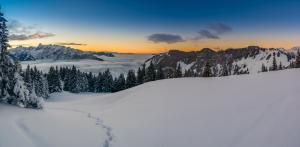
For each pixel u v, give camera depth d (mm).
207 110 21719
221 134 15570
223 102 23000
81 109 41531
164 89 38719
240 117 17453
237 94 24859
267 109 17062
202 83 36375
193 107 24094
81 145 15273
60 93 94938
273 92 21562
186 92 32625
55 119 22812
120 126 22453
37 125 18375
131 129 20688
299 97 17250
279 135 12922
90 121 25609
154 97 34781
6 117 18531
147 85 47812
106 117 28594
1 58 27875
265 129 14086
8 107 25125
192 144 15172
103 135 18750
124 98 43375
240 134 14727
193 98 28172
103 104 44719
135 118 25062
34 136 15000
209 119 18984
